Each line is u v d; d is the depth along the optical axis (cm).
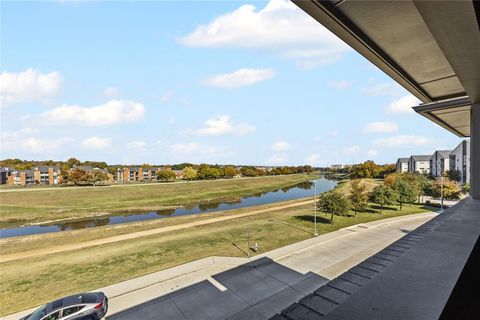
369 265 356
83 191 6488
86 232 2933
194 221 3444
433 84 710
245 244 2238
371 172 10775
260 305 1251
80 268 1825
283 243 2248
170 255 2009
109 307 1270
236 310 1216
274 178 12381
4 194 5725
